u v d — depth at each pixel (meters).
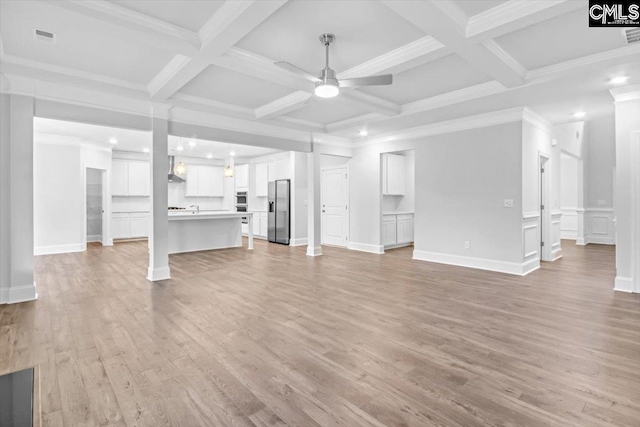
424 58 3.15
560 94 4.13
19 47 3.10
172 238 6.90
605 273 4.95
